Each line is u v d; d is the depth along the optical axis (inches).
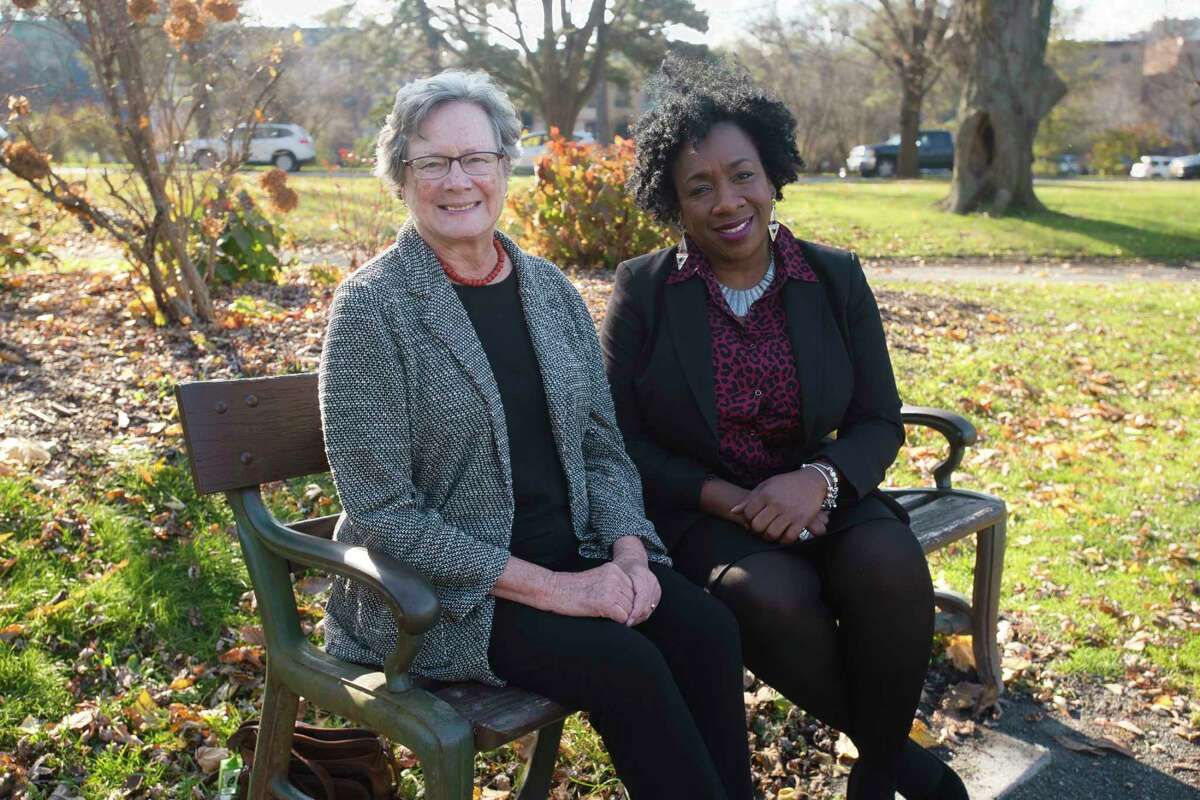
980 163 714.2
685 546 97.4
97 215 234.4
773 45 1609.3
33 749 101.7
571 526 91.2
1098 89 1876.2
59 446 159.6
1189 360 287.6
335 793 85.1
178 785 99.1
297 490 155.6
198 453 82.1
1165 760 114.7
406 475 82.4
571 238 316.8
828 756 110.9
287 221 468.1
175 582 129.3
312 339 222.8
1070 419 233.3
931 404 229.3
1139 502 187.3
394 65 1207.6
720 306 102.7
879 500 100.0
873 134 1815.9
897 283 389.7
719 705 82.5
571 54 1257.4
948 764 112.0
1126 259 578.2
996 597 122.2
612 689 76.5
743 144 101.0
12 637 115.6
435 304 84.0
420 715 72.7
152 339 220.1
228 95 256.1
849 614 92.0
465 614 81.0
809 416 101.0
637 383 102.9
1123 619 144.0
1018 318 322.7
